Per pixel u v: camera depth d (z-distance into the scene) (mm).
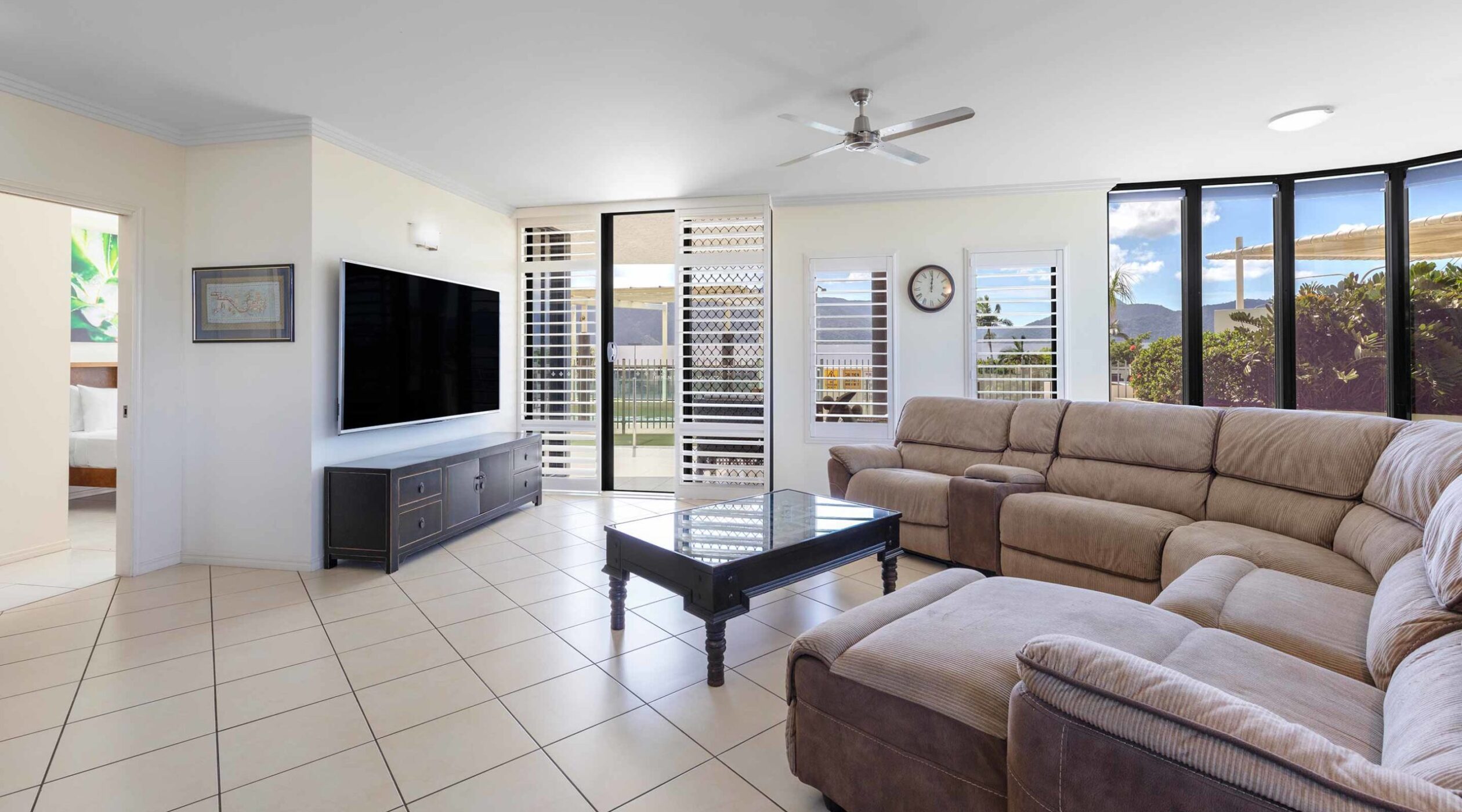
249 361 3646
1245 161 4465
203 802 1679
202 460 3707
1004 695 1326
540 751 1911
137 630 2762
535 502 5281
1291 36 2773
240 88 3195
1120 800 1021
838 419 5352
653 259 8070
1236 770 899
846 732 1539
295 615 2941
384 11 2539
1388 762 1024
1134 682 1044
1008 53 2924
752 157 4332
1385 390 4645
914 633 1583
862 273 5309
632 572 2645
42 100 3096
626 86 3242
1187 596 1896
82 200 3236
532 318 5691
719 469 5504
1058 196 4977
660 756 1890
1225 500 2959
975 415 4203
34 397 3828
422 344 4363
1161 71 3104
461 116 3596
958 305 5160
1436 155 4359
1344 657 1586
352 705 2162
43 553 3855
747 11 2566
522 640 2680
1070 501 3252
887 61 2990
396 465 3627
